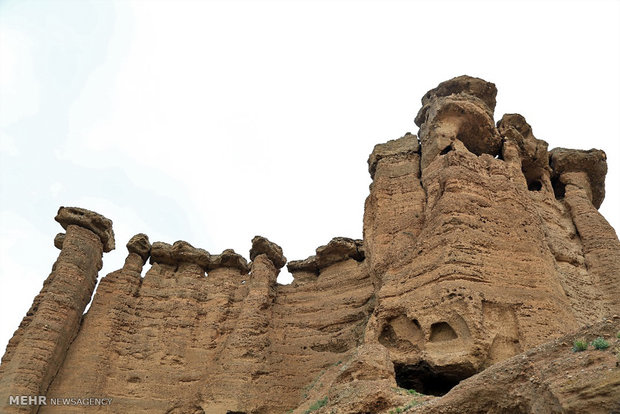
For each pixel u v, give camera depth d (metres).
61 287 30.95
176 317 34.47
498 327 18.89
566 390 9.48
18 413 25.97
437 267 20.56
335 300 34.44
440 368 18.20
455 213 22.14
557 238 27.06
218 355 32.25
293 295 36.19
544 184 30.44
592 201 32.59
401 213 26.41
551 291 20.50
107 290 34.41
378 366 17.58
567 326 19.62
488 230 22.08
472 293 19.00
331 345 31.44
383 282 22.67
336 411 15.90
